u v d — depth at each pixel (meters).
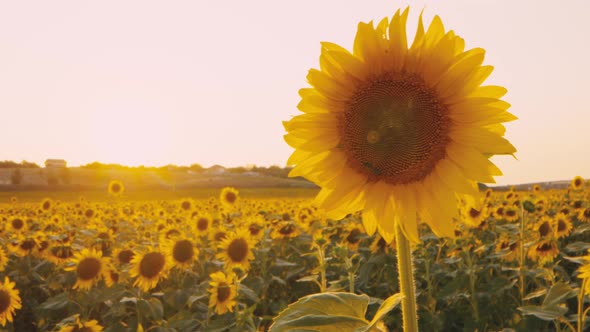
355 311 2.29
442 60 2.65
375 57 2.74
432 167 2.67
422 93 2.69
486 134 2.54
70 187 98.00
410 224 2.53
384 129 2.70
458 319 7.19
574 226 12.72
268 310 8.28
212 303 6.10
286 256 11.25
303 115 2.80
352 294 2.35
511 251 8.12
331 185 2.78
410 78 2.72
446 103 2.67
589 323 5.09
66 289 8.65
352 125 2.77
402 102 2.69
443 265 8.81
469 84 2.63
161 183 119.31
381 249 8.53
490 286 7.17
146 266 7.49
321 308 2.31
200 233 11.34
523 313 4.50
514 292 7.88
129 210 18.97
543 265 6.77
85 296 7.20
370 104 2.75
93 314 8.15
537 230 8.34
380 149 2.71
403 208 2.63
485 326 6.71
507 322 6.80
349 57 2.74
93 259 7.75
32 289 9.83
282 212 16.81
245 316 5.19
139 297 7.04
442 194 2.63
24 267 9.81
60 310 7.94
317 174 2.78
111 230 12.41
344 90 2.79
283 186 118.31
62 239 10.68
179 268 8.45
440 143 2.66
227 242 8.64
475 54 2.63
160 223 14.35
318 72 2.78
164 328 6.19
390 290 8.14
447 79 2.65
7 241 11.48
